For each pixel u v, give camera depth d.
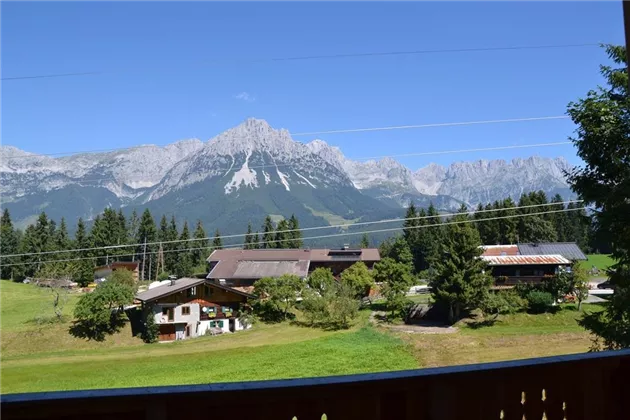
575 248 44.41
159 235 73.50
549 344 25.67
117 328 31.97
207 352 27.45
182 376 22.23
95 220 70.06
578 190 10.04
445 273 32.88
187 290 34.38
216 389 1.91
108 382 21.61
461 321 31.86
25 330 30.59
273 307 35.97
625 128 9.09
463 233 33.28
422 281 58.91
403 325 32.66
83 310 30.27
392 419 2.27
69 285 42.34
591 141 9.45
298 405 2.15
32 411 1.80
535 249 44.75
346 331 31.42
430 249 65.88
